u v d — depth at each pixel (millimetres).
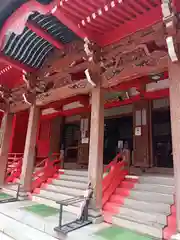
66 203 4879
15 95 10305
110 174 6723
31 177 8484
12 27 5789
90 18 5055
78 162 12492
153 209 5258
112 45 6000
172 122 4266
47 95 8242
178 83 4316
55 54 8102
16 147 14922
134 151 9977
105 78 6023
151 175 7539
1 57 7594
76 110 12547
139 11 4895
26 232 4973
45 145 14492
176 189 3949
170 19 4152
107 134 15461
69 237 4328
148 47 5371
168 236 4160
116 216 5266
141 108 10086
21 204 7270
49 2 4598
